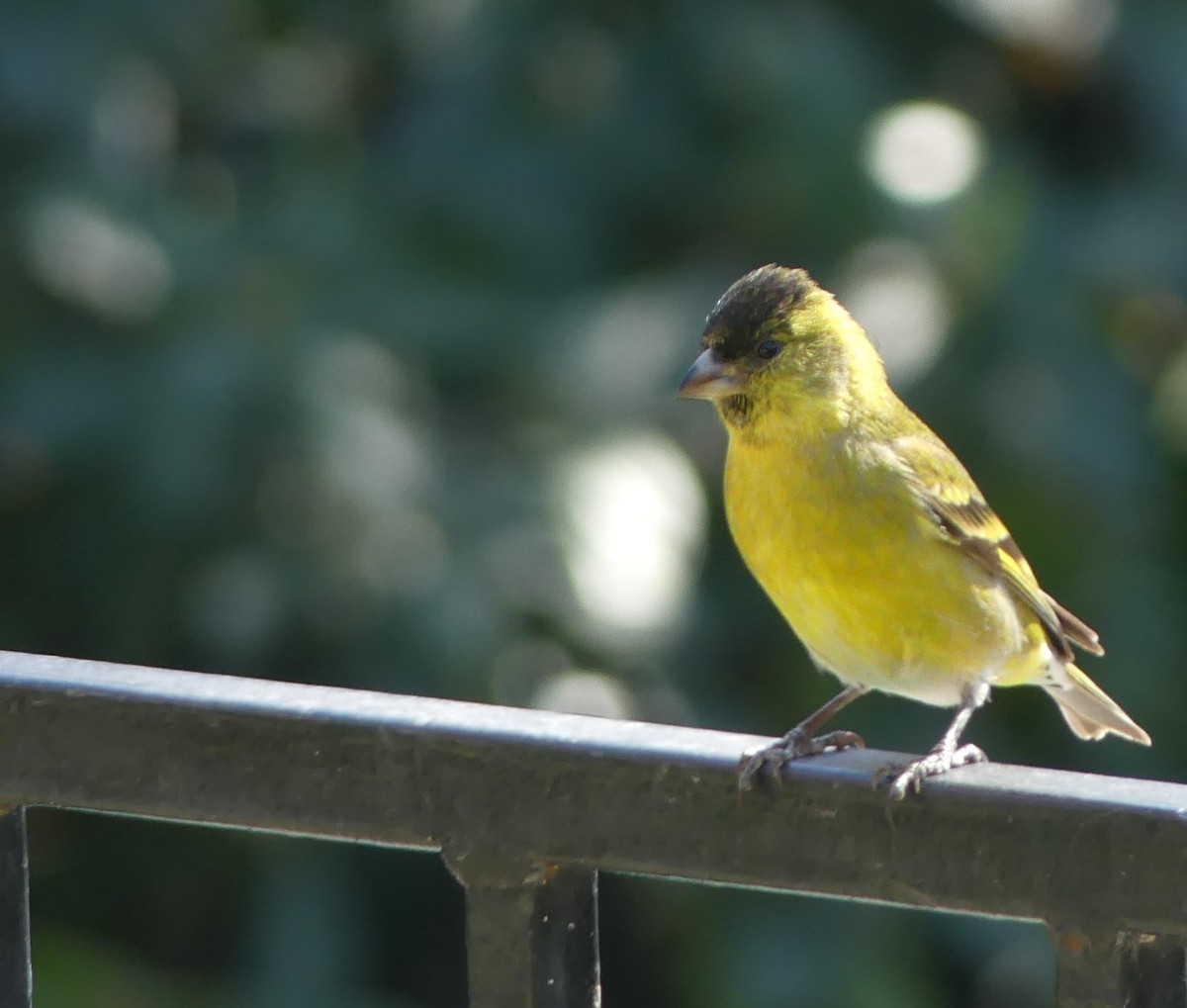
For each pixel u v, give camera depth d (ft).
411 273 37.96
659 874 14.38
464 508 35.50
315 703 15.01
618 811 14.33
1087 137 41.01
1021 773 13.84
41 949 35.40
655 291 37.91
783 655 37.58
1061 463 36.73
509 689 35.01
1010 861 13.38
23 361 36.83
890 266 37.78
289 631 35.55
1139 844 12.92
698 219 39.93
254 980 36.63
